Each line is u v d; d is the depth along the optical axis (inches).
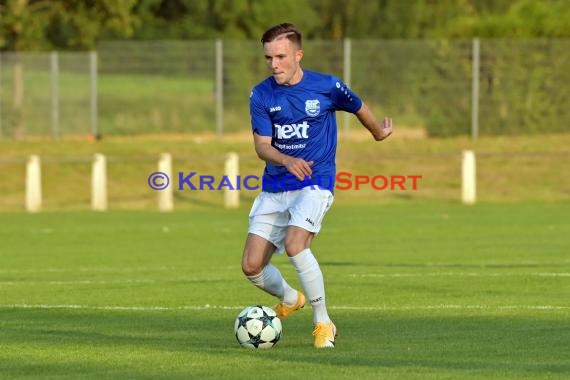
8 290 1820.9
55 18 5059.1
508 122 4640.8
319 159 1248.2
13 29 4921.3
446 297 1673.2
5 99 4574.3
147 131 4648.1
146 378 1060.5
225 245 2600.9
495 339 1278.3
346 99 1251.2
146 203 3927.2
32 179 3654.0
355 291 1750.7
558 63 4648.1
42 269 2151.8
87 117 4616.1
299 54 1244.5
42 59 4584.2
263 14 6948.8
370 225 3036.4
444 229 2908.5
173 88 4643.2
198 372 1083.9
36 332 1371.8
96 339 1311.5
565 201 3873.0
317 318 1230.9
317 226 1233.4
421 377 1047.6
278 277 1274.6
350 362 1129.4
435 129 4635.8
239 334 1224.2
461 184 4114.2
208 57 4628.4
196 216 3430.1
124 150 4436.5
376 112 4640.8
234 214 3499.0
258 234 1251.2
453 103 4630.9
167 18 7293.3
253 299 1686.8
